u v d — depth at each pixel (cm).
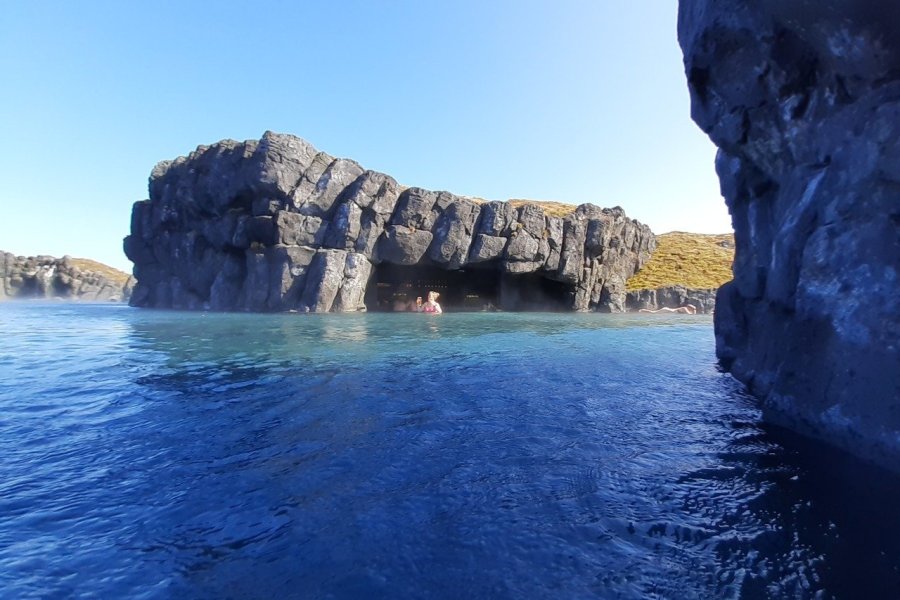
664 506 376
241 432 544
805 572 292
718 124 790
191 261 2988
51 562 296
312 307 2425
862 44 448
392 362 1006
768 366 686
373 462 461
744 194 893
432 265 2891
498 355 1127
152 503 373
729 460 472
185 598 267
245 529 337
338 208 2619
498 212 2864
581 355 1154
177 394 712
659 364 1045
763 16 561
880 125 448
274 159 2489
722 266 3906
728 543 324
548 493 398
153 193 3164
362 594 270
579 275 3111
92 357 1034
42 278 5284
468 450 497
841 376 468
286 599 266
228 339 1348
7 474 423
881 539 326
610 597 270
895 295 420
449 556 307
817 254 518
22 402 659
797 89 590
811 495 393
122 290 5872
